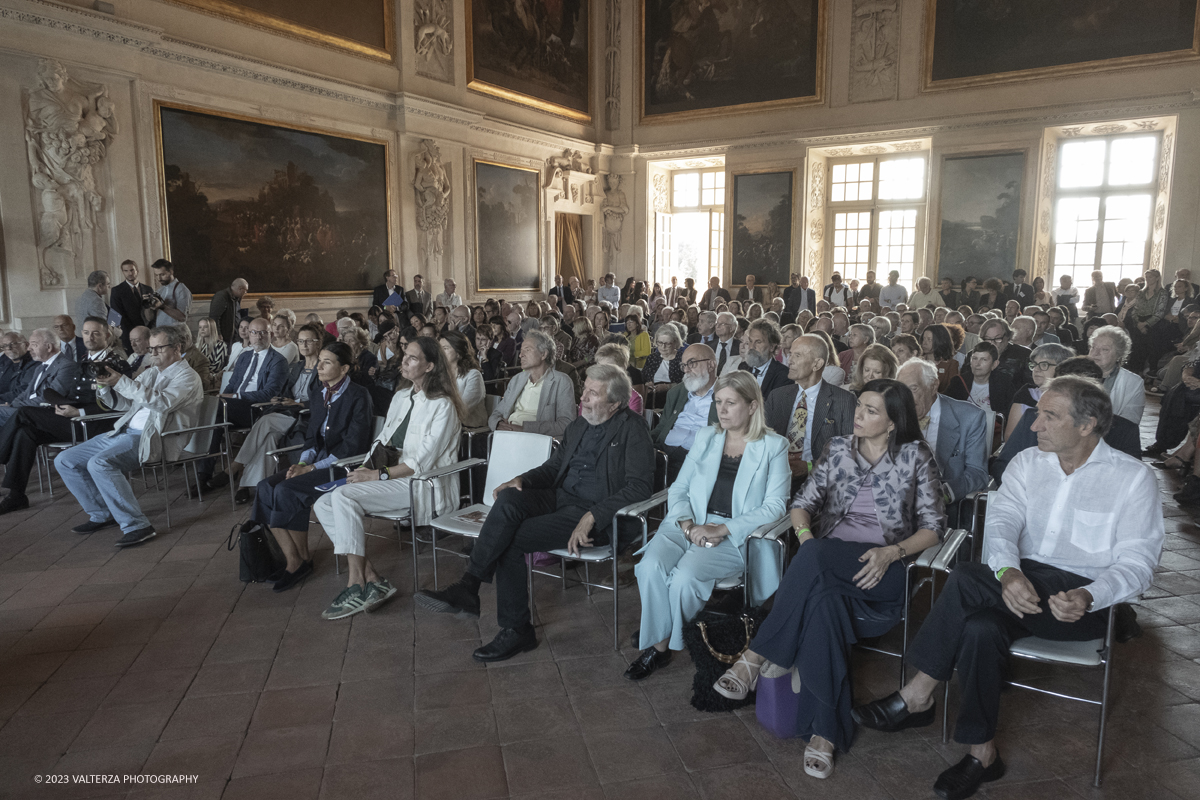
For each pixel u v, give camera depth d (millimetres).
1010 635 2385
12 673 3102
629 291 16828
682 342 6441
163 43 9312
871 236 16594
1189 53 12336
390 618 3619
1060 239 14594
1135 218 13859
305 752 2568
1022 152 13812
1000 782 2402
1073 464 2572
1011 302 10508
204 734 2674
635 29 17344
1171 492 5777
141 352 5820
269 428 5406
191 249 9953
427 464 3961
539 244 16281
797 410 4094
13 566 4254
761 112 16219
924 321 8320
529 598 3361
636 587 3988
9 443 5273
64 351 5902
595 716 2785
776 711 2600
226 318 9602
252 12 10477
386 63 12625
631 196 18031
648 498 3422
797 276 14953
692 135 17078
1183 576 4070
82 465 4742
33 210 8367
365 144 12305
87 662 3189
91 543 4637
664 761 2516
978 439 3689
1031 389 4125
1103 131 13734
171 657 3234
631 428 3535
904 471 2844
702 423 4777
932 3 14234
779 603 2613
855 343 5738
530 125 15758
